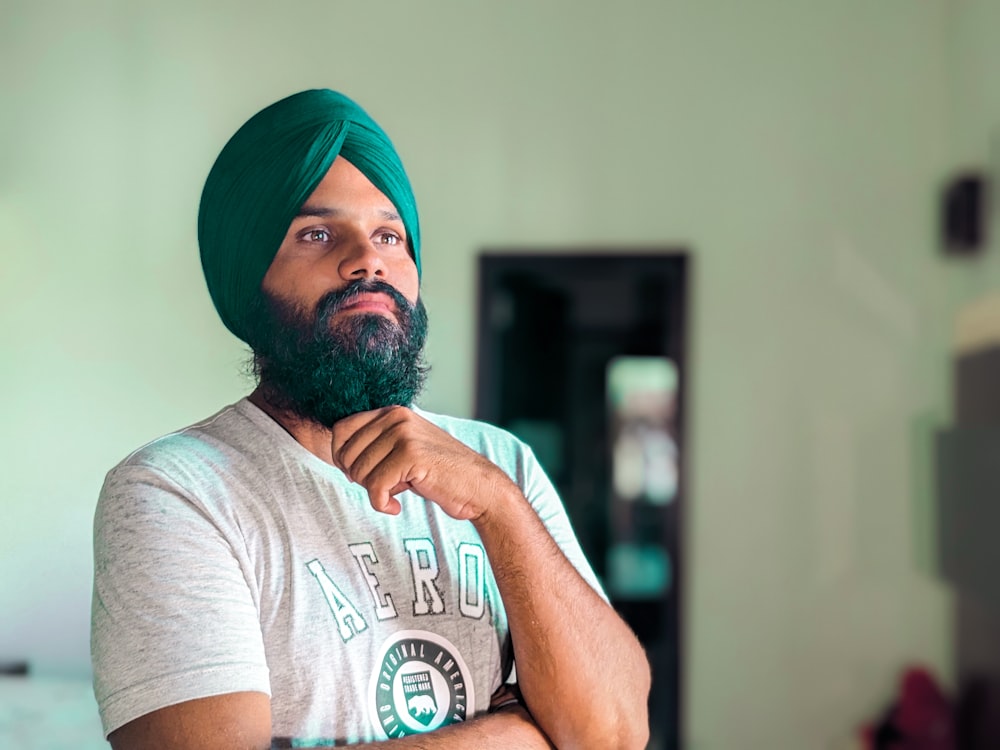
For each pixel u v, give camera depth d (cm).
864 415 290
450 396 302
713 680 292
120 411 290
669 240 297
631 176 298
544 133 301
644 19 298
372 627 78
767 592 292
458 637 82
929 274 287
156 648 71
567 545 96
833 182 291
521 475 97
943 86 287
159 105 299
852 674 288
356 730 76
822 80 292
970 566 255
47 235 296
